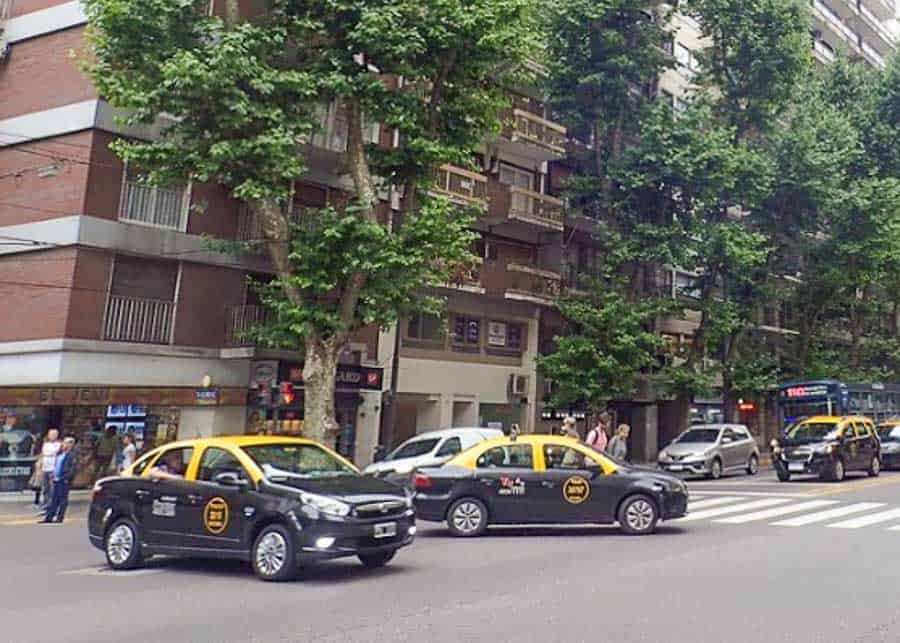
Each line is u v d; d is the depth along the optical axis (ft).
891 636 20.35
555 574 28.94
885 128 112.98
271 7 54.08
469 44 52.85
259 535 29.25
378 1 51.06
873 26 166.71
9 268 61.57
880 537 38.06
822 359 117.50
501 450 40.70
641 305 85.25
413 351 81.46
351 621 22.29
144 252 61.31
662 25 91.61
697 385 88.43
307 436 51.67
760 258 87.81
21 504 55.72
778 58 94.17
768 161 93.25
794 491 61.98
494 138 83.30
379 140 75.97
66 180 60.13
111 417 63.93
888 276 117.39
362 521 28.53
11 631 21.67
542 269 92.27
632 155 86.43
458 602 24.56
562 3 84.53
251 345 64.08
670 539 37.55
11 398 61.11
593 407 82.79
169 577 29.99
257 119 48.75
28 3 65.57
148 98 46.47
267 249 60.03
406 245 52.44
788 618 22.22
